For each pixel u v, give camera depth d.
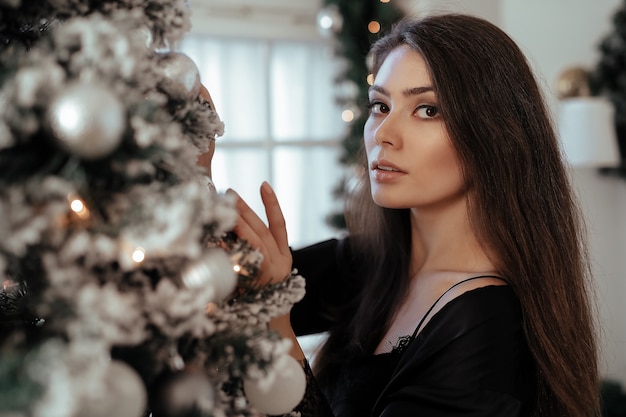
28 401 0.35
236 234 0.71
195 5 3.23
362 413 1.08
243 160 3.42
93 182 0.46
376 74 1.14
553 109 3.22
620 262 3.30
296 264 1.31
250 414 0.56
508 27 3.47
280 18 3.43
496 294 1.00
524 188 1.06
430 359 0.96
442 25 1.05
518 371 0.98
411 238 1.23
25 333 0.46
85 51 0.44
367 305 1.22
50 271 0.42
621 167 3.04
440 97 0.99
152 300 0.45
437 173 1.01
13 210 0.41
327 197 3.63
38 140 0.44
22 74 0.41
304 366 0.84
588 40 3.24
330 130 3.63
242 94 3.39
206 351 0.51
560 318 1.05
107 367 0.42
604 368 3.08
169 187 0.47
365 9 3.13
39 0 0.51
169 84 0.53
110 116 0.42
